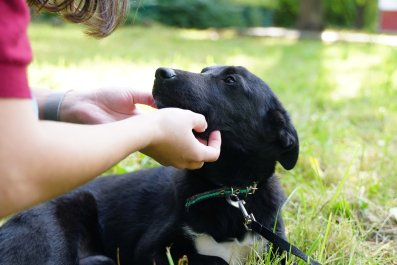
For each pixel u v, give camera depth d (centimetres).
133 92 82
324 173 128
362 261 86
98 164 47
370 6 905
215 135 73
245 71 94
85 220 92
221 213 86
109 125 51
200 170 87
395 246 97
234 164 88
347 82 273
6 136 39
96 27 70
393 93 235
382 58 372
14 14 40
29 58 40
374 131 170
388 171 131
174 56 336
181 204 87
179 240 86
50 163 42
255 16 791
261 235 84
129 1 72
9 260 79
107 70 273
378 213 109
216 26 673
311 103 212
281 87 249
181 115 60
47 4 66
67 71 263
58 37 422
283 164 93
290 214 104
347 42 531
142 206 96
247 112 91
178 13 647
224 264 83
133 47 392
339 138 162
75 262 87
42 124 45
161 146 58
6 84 39
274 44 484
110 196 98
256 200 89
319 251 86
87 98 80
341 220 98
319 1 691
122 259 93
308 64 347
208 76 92
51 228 85
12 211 42
